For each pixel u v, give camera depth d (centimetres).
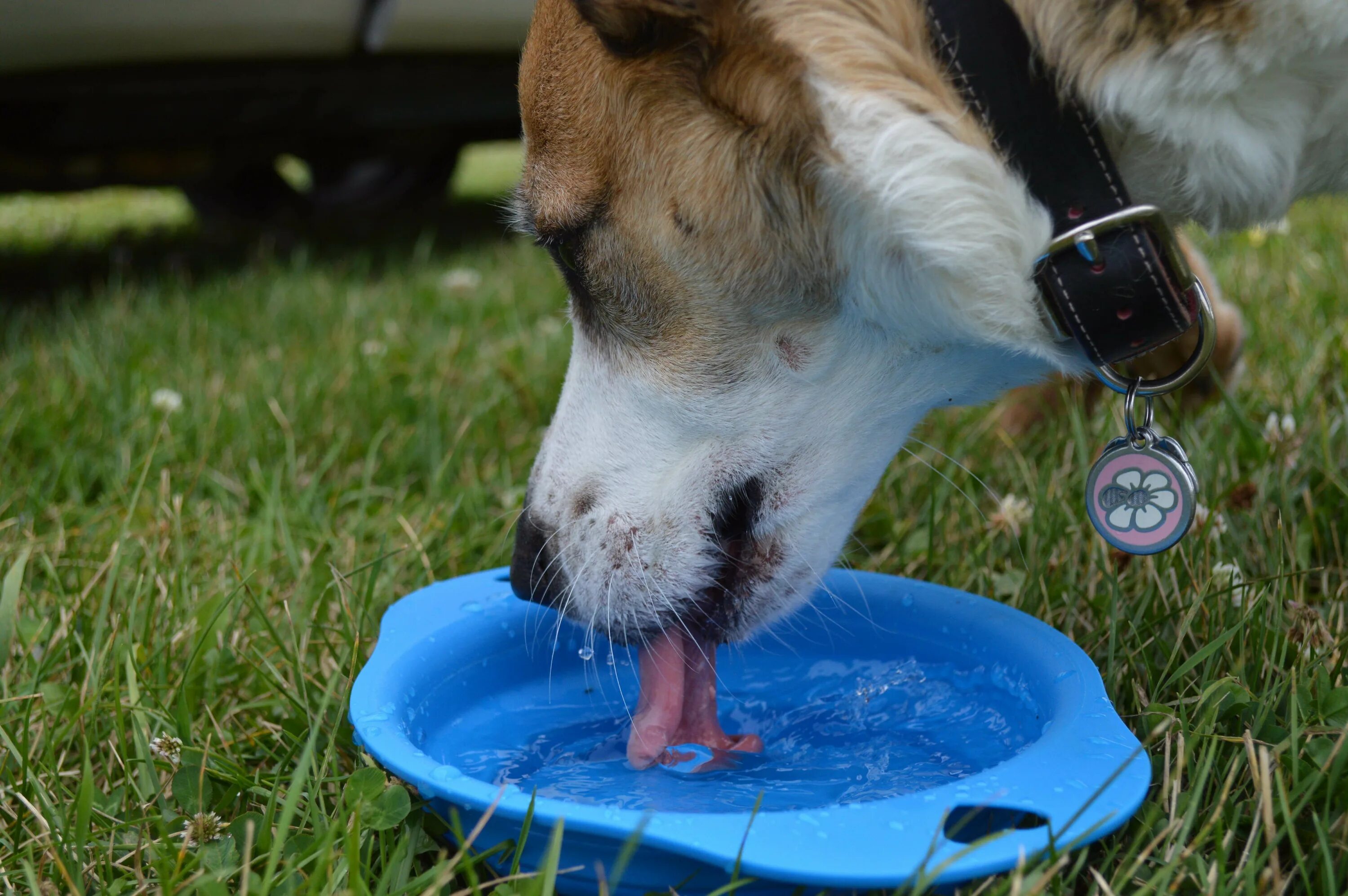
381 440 104
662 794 74
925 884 65
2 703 78
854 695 80
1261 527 86
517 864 68
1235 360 96
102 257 197
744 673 83
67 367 117
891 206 71
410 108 175
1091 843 68
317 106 165
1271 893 67
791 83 71
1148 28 71
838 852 65
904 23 71
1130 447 76
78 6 126
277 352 125
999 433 97
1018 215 72
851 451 77
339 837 71
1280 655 78
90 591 85
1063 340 74
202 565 90
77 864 70
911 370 75
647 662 77
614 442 77
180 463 101
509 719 79
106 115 149
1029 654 76
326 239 216
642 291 75
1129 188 73
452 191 286
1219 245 144
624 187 74
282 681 81
